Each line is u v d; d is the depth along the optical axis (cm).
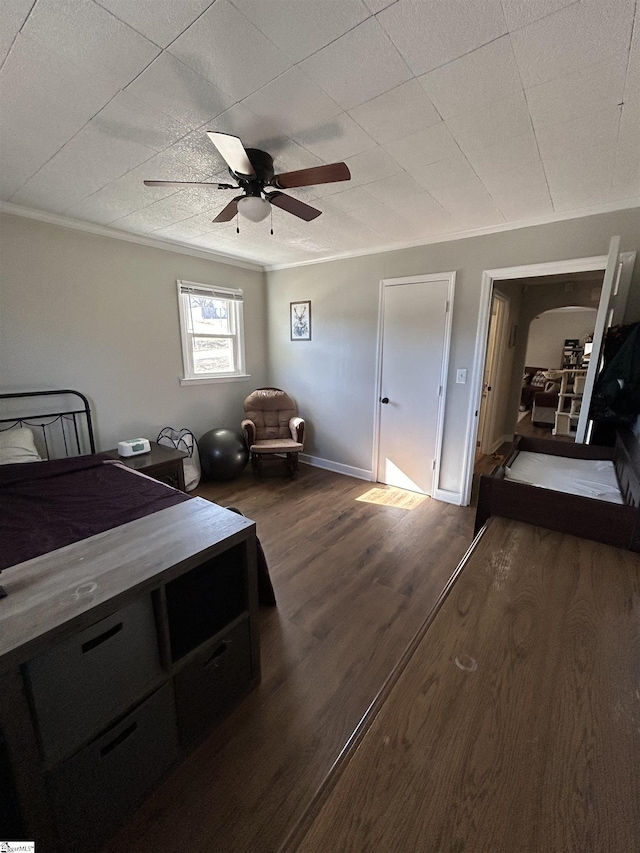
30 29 108
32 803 91
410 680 92
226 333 428
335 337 405
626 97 137
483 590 128
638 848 59
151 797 118
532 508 174
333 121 155
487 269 297
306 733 138
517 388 566
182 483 310
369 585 225
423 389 350
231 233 314
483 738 78
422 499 354
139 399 348
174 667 121
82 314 299
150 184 177
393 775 71
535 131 160
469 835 61
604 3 99
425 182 210
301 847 60
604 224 246
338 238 324
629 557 148
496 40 112
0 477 216
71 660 97
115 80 131
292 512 325
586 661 98
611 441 273
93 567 119
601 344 213
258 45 115
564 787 68
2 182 217
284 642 181
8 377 266
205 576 132
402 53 118
